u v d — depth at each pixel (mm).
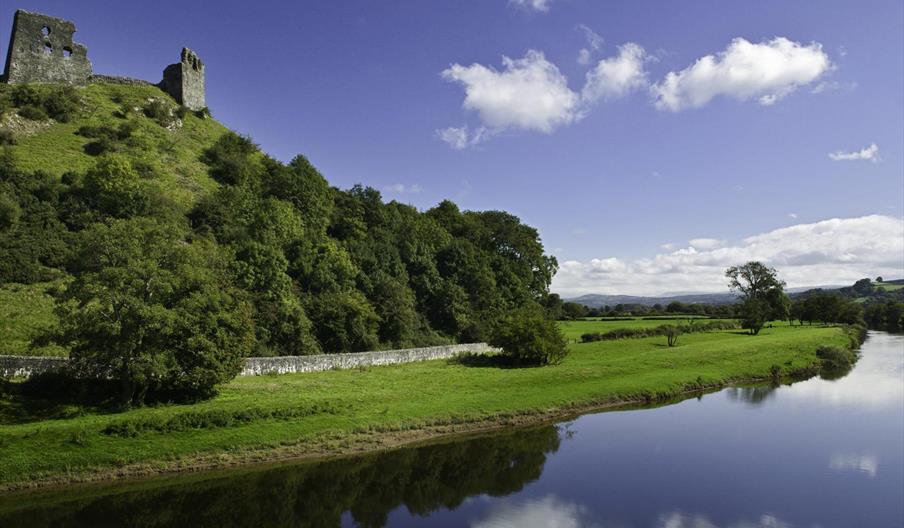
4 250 43031
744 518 20906
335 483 24047
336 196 85875
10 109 66562
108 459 23547
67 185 55656
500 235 97438
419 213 103438
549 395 38281
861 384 49281
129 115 79562
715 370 50656
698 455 28609
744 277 125812
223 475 24250
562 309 120500
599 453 28844
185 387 30141
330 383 37219
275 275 48938
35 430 23734
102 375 29328
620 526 20188
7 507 20469
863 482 24719
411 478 24953
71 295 27469
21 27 76875
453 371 45062
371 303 57844
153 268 28547
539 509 21766
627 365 49094
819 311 121312
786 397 43250
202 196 67312
